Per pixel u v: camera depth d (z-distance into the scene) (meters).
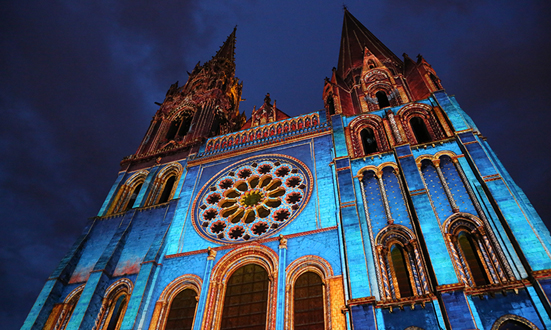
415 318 20.30
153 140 47.84
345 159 32.06
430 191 26.69
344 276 23.64
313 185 31.73
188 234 31.39
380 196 28.22
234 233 30.73
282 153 36.59
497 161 27.42
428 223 24.02
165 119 51.72
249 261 28.00
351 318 20.78
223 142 41.31
